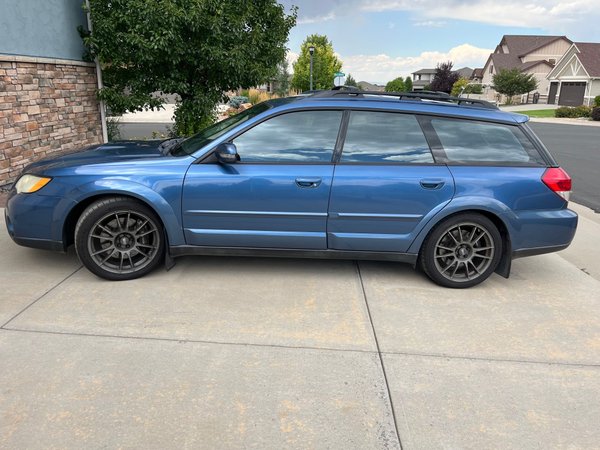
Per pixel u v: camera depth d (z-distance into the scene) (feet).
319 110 13.21
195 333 10.78
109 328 10.87
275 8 29.91
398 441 7.78
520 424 8.27
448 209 12.98
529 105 171.83
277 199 12.87
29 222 13.00
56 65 25.93
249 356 9.98
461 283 13.58
